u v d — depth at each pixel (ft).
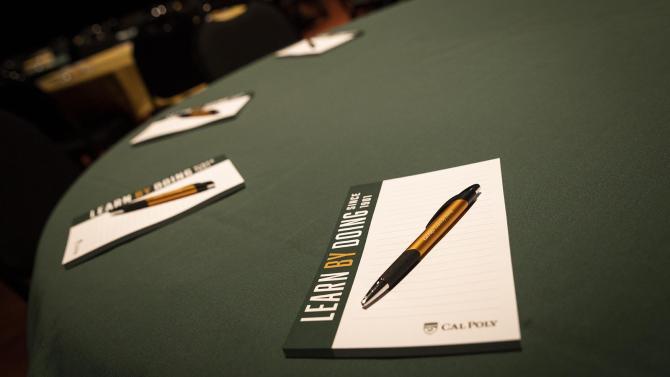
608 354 1.08
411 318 1.33
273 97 3.84
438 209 1.77
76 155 9.49
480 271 1.41
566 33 3.16
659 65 2.36
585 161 1.80
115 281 2.00
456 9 4.70
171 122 3.98
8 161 4.03
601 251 1.36
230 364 1.41
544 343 1.15
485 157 2.05
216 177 2.63
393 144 2.46
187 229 2.24
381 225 1.80
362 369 1.26
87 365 1.64
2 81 8.28
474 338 1.20
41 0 16.63
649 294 1.19
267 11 6.37
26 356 6.15
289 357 1.37
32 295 2.25
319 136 2.84
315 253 1.78
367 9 15.87
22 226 3.85
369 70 3.76
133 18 16.83
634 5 3.23
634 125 1.93
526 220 1.58
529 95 2.50
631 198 1.53
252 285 1.72
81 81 10.50
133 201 2.63
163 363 1.50
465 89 2.85
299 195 2.23
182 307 1.72
